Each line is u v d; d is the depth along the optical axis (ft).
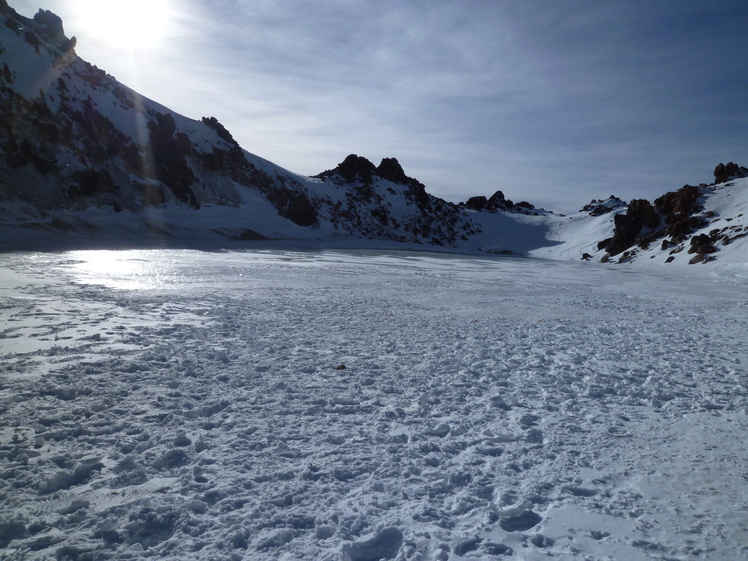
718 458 17.37
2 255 86.22
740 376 27.99
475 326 42.63
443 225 358.43
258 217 245.86
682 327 45.91
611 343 36.96
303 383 24.41
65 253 98.68
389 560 11.66
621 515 13.70
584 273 135.13
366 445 17.67
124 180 202.59
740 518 13.58
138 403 20.63
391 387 24.27
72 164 181.47
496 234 355.36
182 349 29.45
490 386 25.11
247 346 31.37
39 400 20.20
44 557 10.98
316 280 78.43
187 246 153.17
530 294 72.74
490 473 15.85
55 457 15.56
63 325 33.96
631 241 222.89
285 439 17.92
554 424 20.30
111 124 212.02
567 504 14.16
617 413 21.71
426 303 57.31
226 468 15.52
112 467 15.25
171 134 231.30
